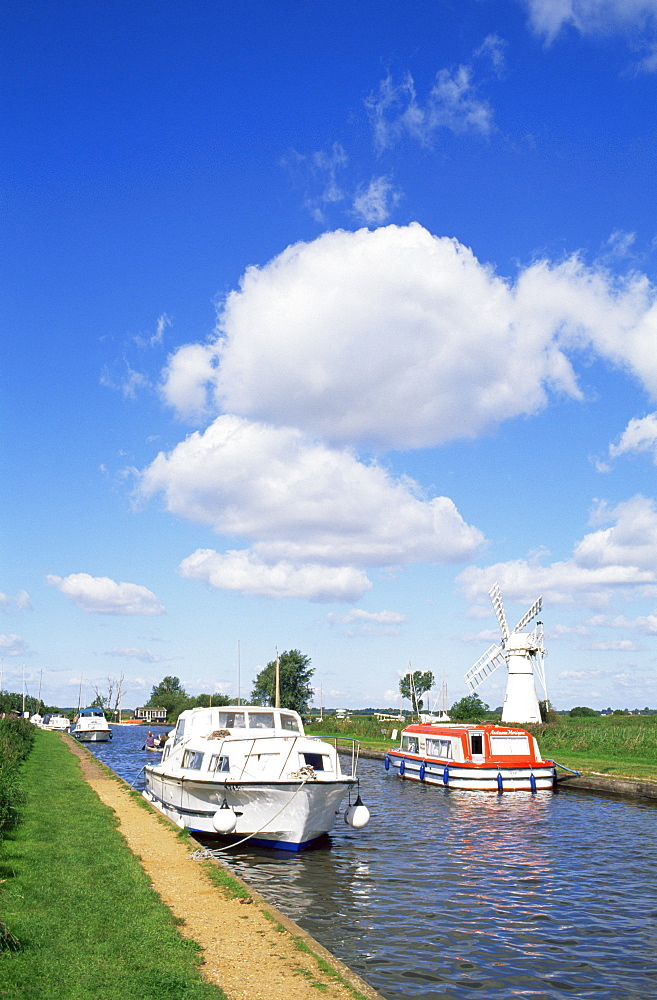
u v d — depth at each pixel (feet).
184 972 32.48
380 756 194.39
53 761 142.31
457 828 92.79
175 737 102.63
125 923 38.65
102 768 138.10
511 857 75.51
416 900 59.31
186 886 49.03
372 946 48.39
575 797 121.29
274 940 38.58
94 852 55.47
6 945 33.45
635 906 58.08
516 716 240.32
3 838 57.67
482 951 47.83
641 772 131.34
